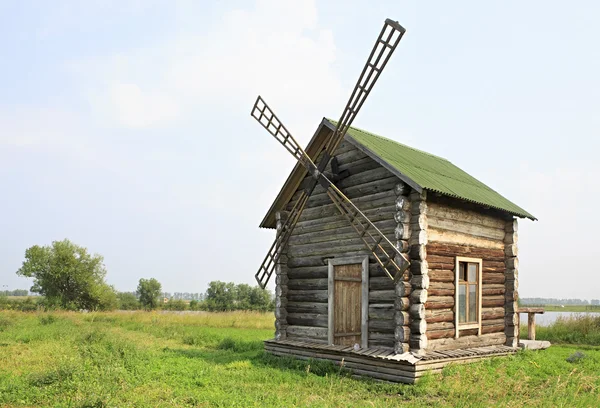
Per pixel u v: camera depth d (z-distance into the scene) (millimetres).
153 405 10180
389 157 16031
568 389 12711
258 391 12023
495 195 19047
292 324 18359
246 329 31406
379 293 15305
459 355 14914
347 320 16328
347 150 17047
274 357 17484
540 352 18594
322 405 10633
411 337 14352
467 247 16578
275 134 18719
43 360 15547
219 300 78500
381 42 15391
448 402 11625
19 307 63406
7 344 19297
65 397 10578
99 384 11320
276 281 18734
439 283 15305
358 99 15938
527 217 18469
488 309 17328
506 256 18359
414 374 13477
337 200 16625
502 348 17172
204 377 13289
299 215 17875
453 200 16188
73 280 66188
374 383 13734
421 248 14477
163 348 20391
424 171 16594
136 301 90562
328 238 17312
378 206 15734
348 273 16484
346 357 15547
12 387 11242
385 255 15148
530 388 13164
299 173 18500
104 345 17844
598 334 24609
